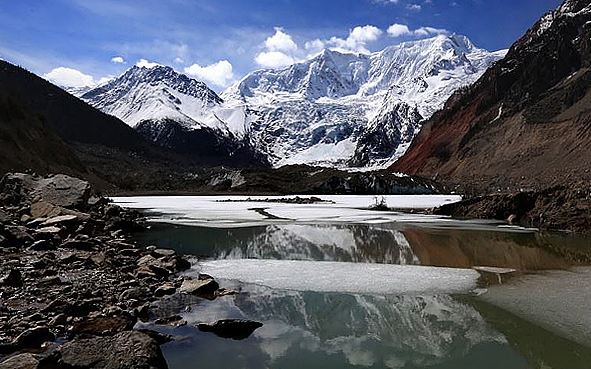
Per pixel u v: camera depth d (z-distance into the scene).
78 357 7.90
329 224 34.44
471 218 38.59
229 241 25.44
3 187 33.34
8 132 74.06
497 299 13.27
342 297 13.58
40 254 17.67
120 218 30.88
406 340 10.18
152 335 9.88
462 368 8.73
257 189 106.31
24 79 188.38
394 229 30.97
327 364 8.88
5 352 8.52
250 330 10.75
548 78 121.06
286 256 20.69
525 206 35.94
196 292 13.62
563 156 81.94
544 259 19.58
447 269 17.34
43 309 10.80
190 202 66.25
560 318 11.50
